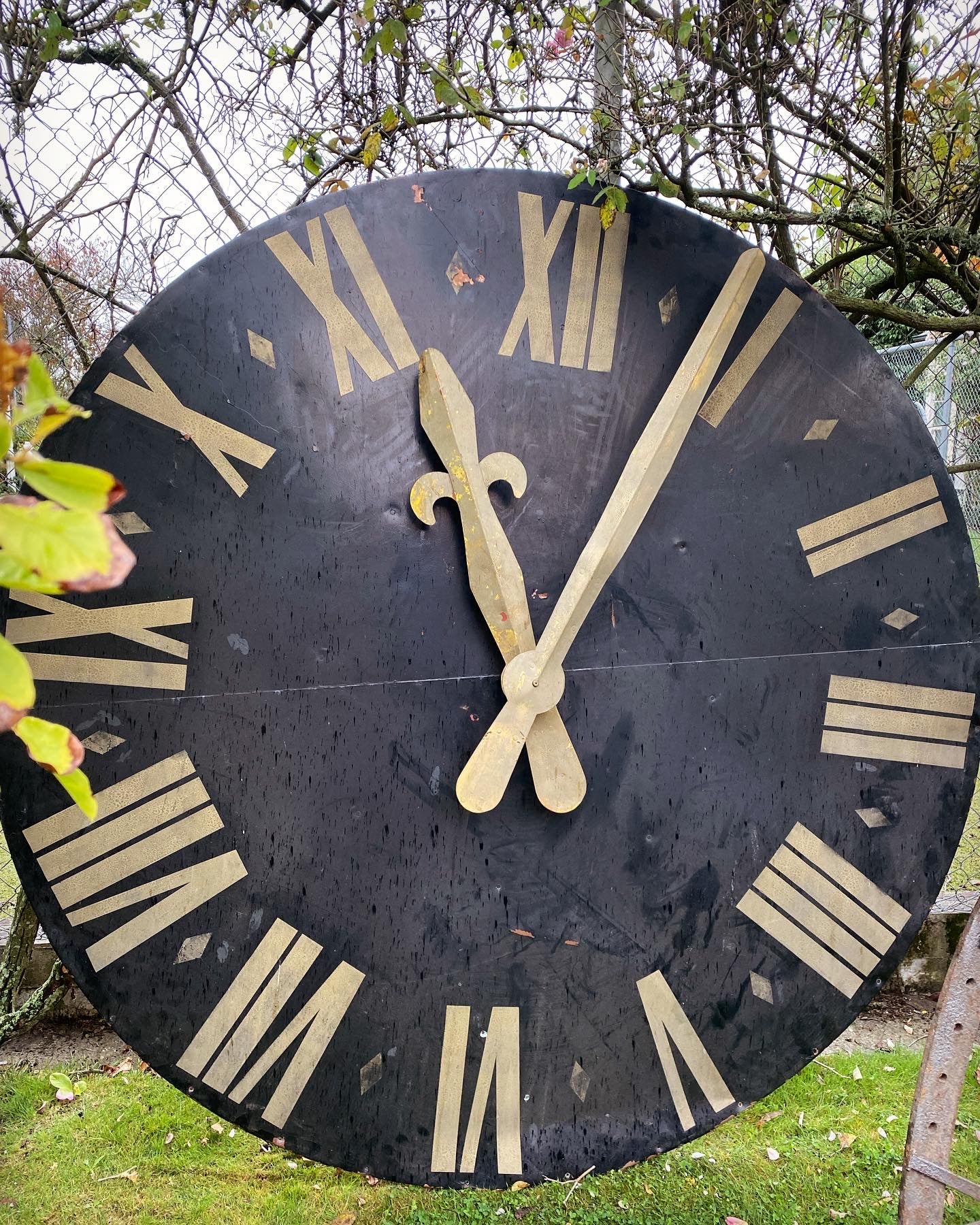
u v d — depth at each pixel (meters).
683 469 1.89
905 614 1.94
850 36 2.38
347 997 1.81
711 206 2.51
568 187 1.84
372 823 1.81
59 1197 2.42
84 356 2.46
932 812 1.95
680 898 1.90
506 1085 1.85
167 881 1.75
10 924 3.16
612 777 1.87
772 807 1.91
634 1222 2.35
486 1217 2.38
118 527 1.73
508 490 1.84
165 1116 2.71
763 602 1.91
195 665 1.76
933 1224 1.75
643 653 1.88
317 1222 2.36
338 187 2.46
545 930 1.85
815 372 1.92
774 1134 2.66
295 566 1.78
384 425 1.80
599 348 1.86
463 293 1.82
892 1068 2.93
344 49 2.36
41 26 2.24
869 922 1.94
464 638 1.82
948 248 2.68
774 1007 1.92
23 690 0.71
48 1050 2.99
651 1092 1.89
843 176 2.66
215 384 1.76
